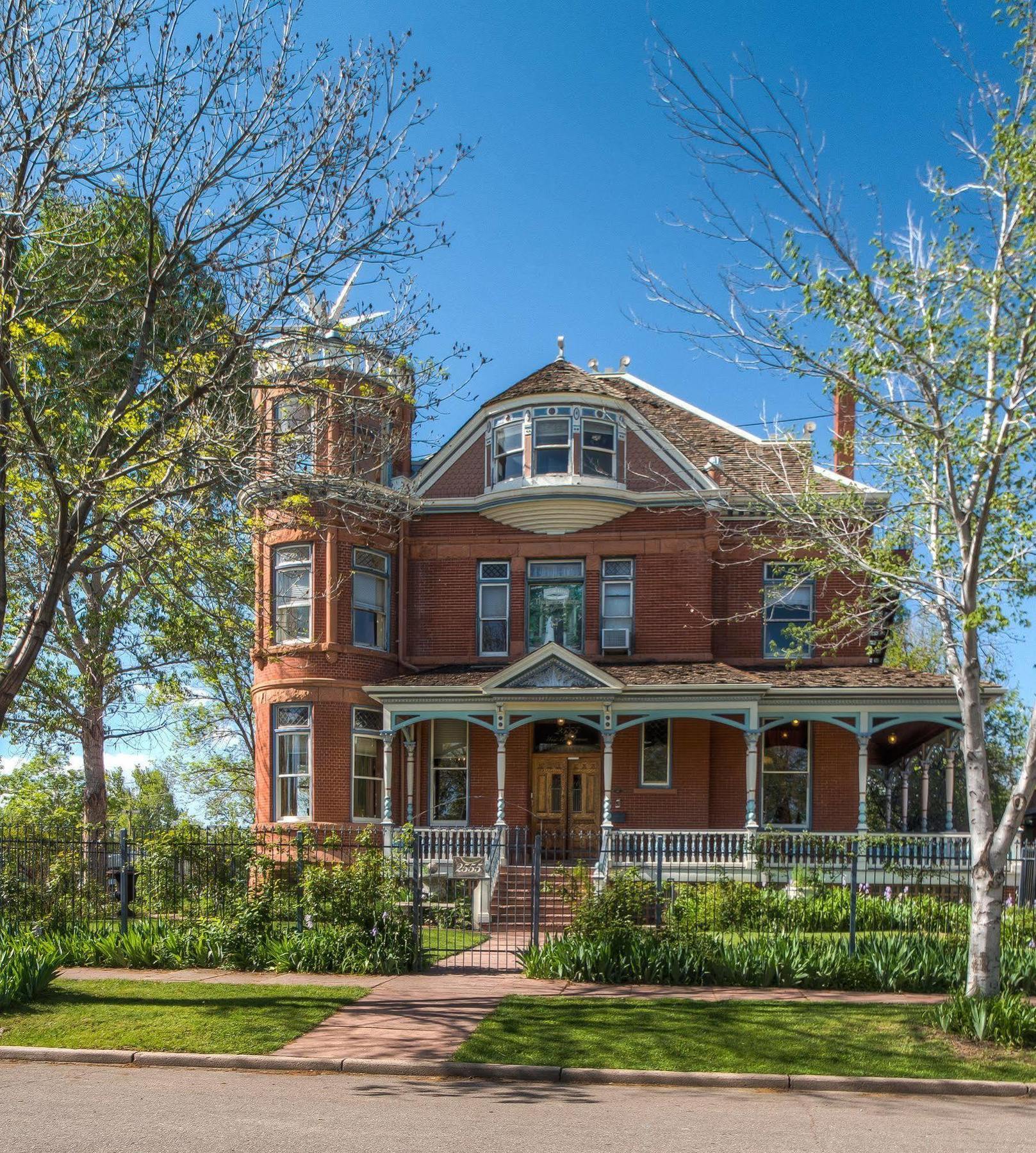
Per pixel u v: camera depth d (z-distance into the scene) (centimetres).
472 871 2398
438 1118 1002
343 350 1817
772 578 2783
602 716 2548
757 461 1777
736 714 2527
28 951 1549
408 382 1719
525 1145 918
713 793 2689
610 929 1714
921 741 2809
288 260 1595
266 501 1830
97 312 1994
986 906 1344
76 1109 1021
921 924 2031
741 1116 1021
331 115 1563
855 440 1597
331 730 2669
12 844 2075
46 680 3033
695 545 2764
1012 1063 1180
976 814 1365
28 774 3338
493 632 2859
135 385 1628
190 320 1789
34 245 1811
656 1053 1210
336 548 2714
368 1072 1177
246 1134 941
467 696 2597
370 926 1769
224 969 1738
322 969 1709
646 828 2672
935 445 1486
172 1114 1005
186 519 1852
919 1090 1125
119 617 2959
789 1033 1284
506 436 2862
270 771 2705
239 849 1936
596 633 2784
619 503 2773
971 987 1344
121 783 4538
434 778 2814
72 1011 1390
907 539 1603
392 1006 1444
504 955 1866
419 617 2888
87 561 2800
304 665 2689
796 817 2686
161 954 1758
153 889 1947
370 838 2286
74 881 2056
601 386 2861
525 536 2842
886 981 1568
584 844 2680
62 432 1861
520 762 2748
